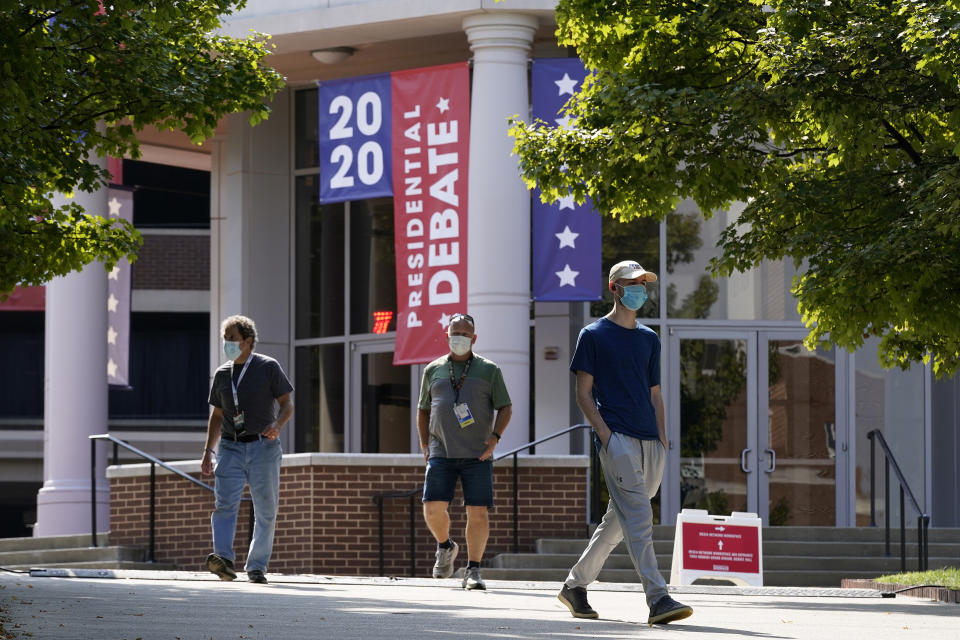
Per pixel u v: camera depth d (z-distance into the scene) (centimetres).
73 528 6109
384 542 4834
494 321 5541
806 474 5869
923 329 3534
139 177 10650
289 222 6731
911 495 4600
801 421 5891
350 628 1844
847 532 5072
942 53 3147
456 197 5600
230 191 6681
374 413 6444
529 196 5684
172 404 12588
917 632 1973
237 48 3741
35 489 12181
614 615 2288
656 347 2084
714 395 5878
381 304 6475
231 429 3167
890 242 3375
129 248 3947
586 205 5475
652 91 3566
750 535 3994
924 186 3291
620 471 2033
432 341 5594
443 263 5600
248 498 4925
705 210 3800
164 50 3472
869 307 3562
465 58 6294
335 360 6581
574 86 5456
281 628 1816
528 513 4831
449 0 5659
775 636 1855
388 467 4862
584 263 5469
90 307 6262
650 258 5919
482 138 5612
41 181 3350
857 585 3925
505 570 4509
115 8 2684
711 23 3706
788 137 3725
